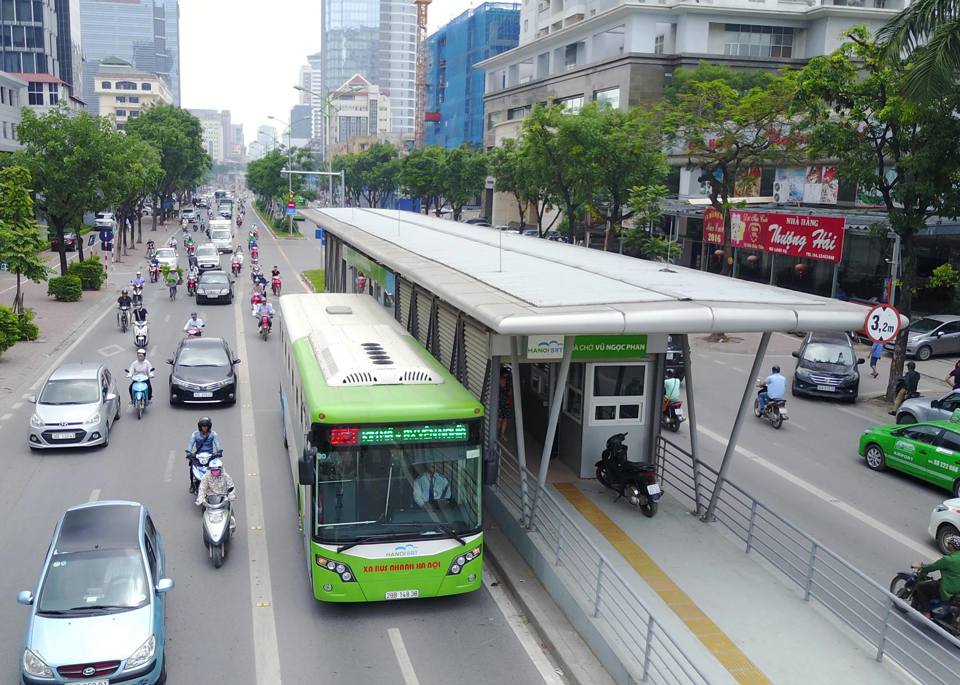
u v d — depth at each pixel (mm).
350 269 27188
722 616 10500
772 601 10969
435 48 137500
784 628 10281
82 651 8820
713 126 34062
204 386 21219
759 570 11891
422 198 79938
